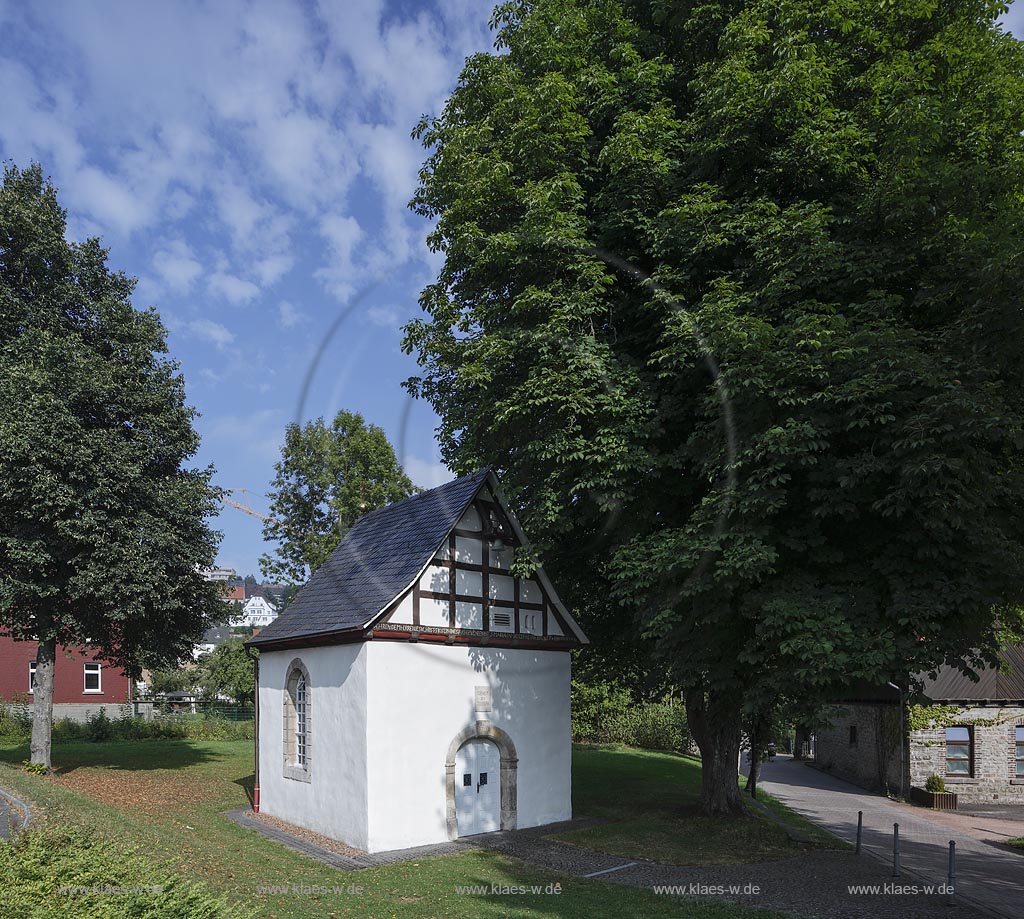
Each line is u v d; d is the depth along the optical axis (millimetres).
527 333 13523
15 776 15461
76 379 19062
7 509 18391
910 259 11867
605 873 12359
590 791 20453
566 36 15156
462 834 14734
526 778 15836
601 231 14523
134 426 20594
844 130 12359
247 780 21188
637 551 12570
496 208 14508
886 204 11953
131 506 19438
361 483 20766
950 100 12391
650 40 15438
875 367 10539
